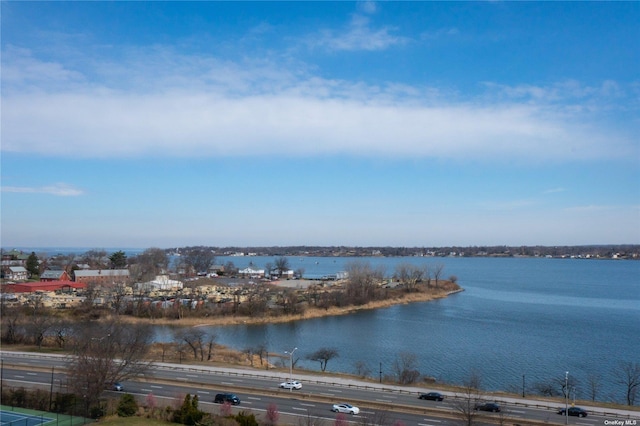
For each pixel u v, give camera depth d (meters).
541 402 83.56
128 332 127.25
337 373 105.88
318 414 73.81
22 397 79.56
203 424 65.56
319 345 145.88
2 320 153.25
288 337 158.50
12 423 70.25
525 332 165.50
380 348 141.38
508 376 113.75
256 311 192.62
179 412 69.75
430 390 89.06
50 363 105.75
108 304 196.75
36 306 177.38
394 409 76.69
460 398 80.69
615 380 111.00
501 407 77.88
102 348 82.69
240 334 164.38
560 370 118.62
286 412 74.81
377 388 90.12
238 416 66.38
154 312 188.62
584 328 173.25
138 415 73.19
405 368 108.62
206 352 125.44
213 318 187.38
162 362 109.81
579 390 103.88
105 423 69.00
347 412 74.12
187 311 192.75
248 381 93.56
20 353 117.56
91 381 75.50
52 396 79.12
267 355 129.12
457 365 122.50
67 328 133.75
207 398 81.69
